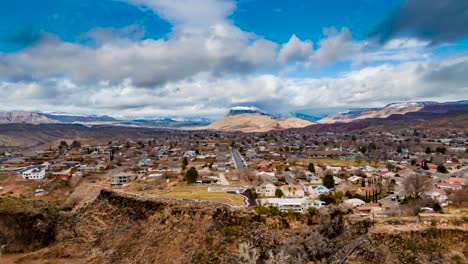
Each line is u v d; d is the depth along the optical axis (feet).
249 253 235.20
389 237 196.75
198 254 243.40
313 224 254.06
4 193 472.85
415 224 205.36
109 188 418.10
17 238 316.81
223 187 410.72
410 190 386.93
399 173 580.71
